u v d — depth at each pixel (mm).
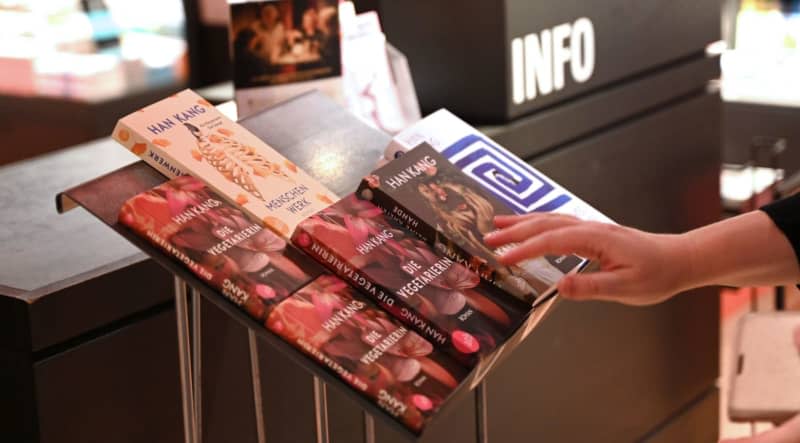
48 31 3734
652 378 2525
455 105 2043
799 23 4332
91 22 3725
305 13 1705
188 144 1180
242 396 1548
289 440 1634
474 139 1307
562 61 2100
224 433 1531
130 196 1122
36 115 3416
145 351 1418
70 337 1315
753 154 3113
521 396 2111
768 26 4395
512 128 1981
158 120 1187
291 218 1157
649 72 2357
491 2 1952
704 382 2738
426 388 1013
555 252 1115
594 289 1118
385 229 1143
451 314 1077
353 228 1127
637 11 2262
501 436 2076
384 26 2070
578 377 2271
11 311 1271
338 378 1017
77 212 1560
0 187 1679
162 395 1451
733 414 1888
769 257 1222
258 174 1188
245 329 1532
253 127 1321
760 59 4406
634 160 2312
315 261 1111
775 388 1943
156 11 3600
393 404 994
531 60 2027
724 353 3330
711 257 1200
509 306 1104
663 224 2447
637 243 1155
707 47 2531
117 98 3363
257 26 1687
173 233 1072
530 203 1240
